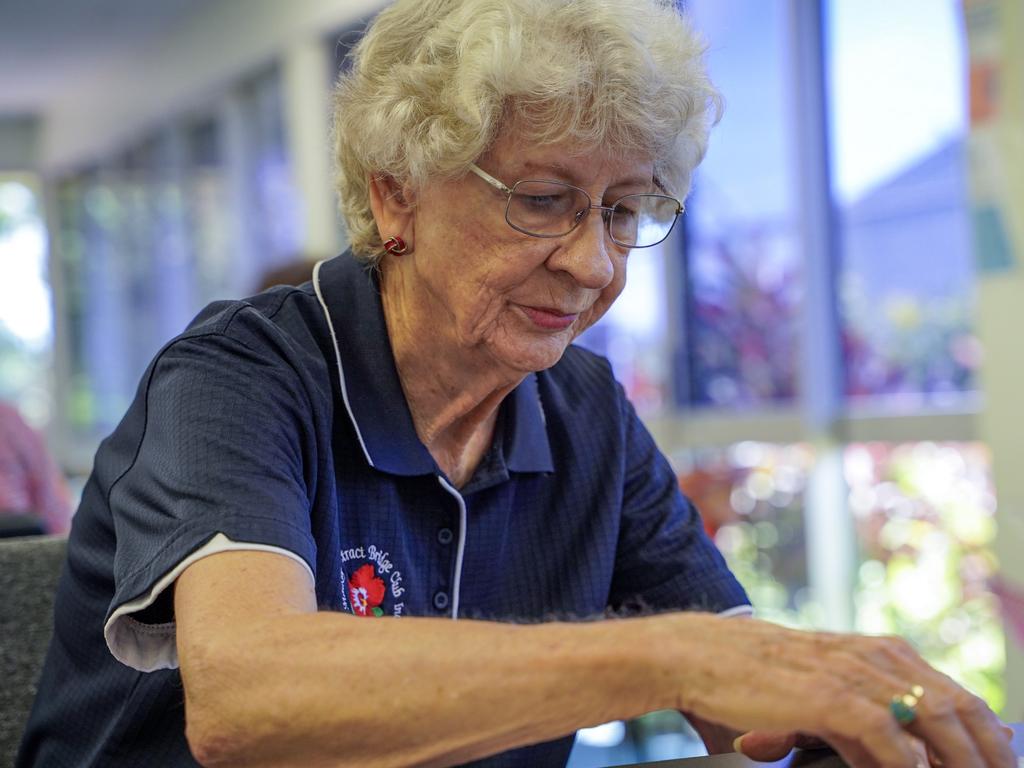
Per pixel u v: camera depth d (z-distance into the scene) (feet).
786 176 13.00
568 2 3.68
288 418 3.65
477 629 2.77
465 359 4.06
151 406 3.64
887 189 12.17
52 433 31.55
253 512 3.20
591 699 2.65
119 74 26.78
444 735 2.69
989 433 9.80
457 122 3.68
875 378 12.51
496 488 4.35
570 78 3.59
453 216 3.83
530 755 4.32
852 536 12.71
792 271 13.02
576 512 4.58
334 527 3.86
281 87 21.42
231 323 3.79
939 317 11.77
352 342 4.09
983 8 9.59
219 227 24.06
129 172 27.78
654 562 4.73
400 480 4.10
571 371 4.85
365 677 2.71
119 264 28.73
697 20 4.22
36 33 24.02
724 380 13.93
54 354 31.45
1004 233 9.56
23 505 9.68
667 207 4.20
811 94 12.77
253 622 2.88
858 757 2.59
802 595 13.16
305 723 2.72
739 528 13.75
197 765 3.70
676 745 11.14
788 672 2.60
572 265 3.77
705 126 4.13
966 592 11.54
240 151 22.85
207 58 22.88
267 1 20.53
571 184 3.74
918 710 2.62
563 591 4.51
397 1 3.99
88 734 3.85
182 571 3.11
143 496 3.41
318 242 19.67
